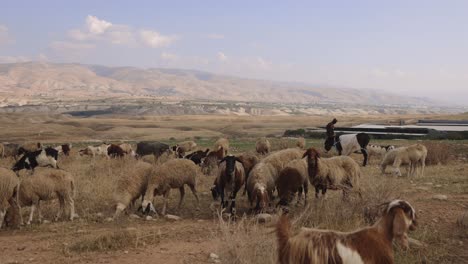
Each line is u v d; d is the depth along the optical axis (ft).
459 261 30.94
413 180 63.72
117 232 36.78
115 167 85.61
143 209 47.14
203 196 58.18
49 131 308.40
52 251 34.40
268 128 354.95
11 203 43.73
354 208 40.16
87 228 42.22
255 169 48.26
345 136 85.46
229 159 48.85
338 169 46.14
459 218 38.47
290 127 366.84
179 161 50.01
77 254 33.42
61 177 46.14
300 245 20.86
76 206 51.83
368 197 41.01
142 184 48.85
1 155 123.24
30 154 81.71
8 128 325.83
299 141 115.55
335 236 20.92
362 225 37.50
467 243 34.30
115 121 469.57
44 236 39.55
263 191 45.32
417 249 32.83
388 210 21.35
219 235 37.17
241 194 59.67
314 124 407.44
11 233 41.37
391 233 21.20
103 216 46.93
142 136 282.77
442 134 156.76
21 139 257.96
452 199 48.21
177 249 34.24
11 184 43.06
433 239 35.01
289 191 46.62
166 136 276.82
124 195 47.50
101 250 34.27
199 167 84.12
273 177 48.62
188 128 368.48
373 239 20.84
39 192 44.78
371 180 46.32
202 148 133.08
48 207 51.67
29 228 42.93
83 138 269.23
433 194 51.31
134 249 34.42
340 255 20.38
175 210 50.47
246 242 28.94
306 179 47.83
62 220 46.42
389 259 20.90
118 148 119.55
